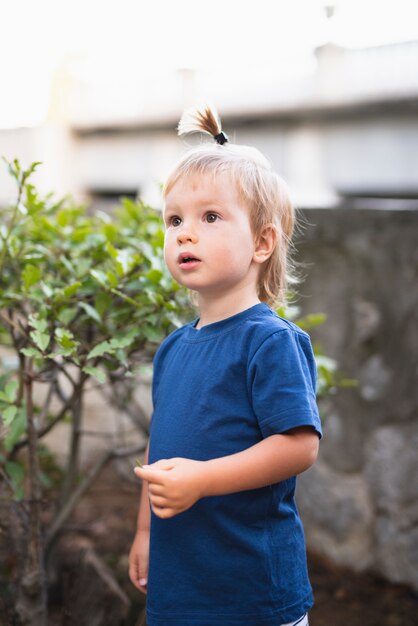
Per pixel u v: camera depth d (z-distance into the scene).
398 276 2.09
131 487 2.62
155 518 1.22
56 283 1.61
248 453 1.09
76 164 3.52
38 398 2.75
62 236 1.73
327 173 2.63
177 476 1.03
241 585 1.14
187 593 1.15
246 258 1.19
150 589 1.21
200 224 1.18
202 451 1.14
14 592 1.67
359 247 2.15
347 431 2.20
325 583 2.13
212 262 1.16
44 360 1.63
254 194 1.21
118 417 2.61
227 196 1.18
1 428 1.53
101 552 2.12
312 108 2.63
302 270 2.25
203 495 1.06
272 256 1.29
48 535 1.75
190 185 1.19
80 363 1.41
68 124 3.51
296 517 1.25
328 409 2.22
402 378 2.09
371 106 2.47
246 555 1.14
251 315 1.20
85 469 2.71
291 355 1.12
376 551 2.14
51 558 1.90
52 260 1.70
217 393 1.15
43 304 1.46
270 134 2.79
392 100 2.40
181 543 1.17
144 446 1.82
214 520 1.14
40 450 2.16
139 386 2.58
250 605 1.14
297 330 1.21
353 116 2.54
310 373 1.18
